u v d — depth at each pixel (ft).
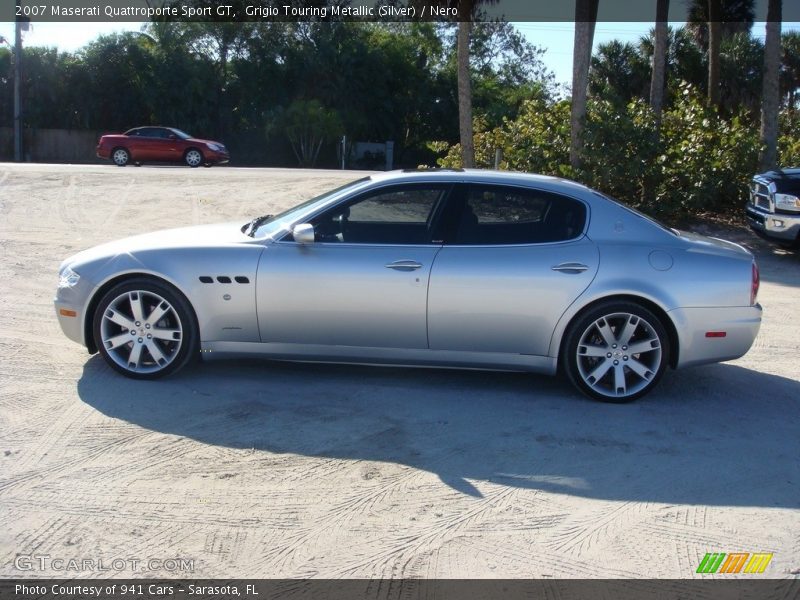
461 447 16.28
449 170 19.98
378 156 162.61
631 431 17.43
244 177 67.10
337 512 13.43
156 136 104.12
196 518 13.08
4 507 13.20
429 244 18.93
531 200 19.27
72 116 154.30
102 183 58.85
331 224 19.35
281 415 17.63
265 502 13.69
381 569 11.80
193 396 18.57
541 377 20.92
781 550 12.66
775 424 18.16
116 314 19.33
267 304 18.95
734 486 14.88
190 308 19.22
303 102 150.30
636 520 13.50
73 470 14.58
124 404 17.88
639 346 18.92
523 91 164.35
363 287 18.70
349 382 19.99
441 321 18.74
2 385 18.74
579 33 49.60
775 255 42.57
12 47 143.02
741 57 107.04
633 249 18.89
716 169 48.52
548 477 15.02
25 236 39.50
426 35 168.86
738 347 19.13
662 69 60.34
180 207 50.78
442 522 13.21
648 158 47.75
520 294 18.57
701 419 18.33
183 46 153.79
